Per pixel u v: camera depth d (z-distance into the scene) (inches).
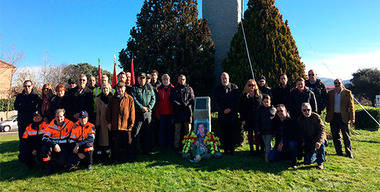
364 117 453.4
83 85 217.5
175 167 198.7
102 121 216.5
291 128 205.9
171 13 379.6
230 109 227.8
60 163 192.5
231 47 383.9
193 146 223.6
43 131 207.3
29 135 204.1
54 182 172.6
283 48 337.4
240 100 236.5
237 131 267.6
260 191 154.7
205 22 399.5
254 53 346.6
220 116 233.5
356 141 305.4
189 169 194.2
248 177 178.1
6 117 1009.5
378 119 445.7
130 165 203.5
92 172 189.3
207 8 463.2
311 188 159.3
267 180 172.7
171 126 255.1
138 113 227.0
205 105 237.6
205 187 161.3
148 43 373.7
